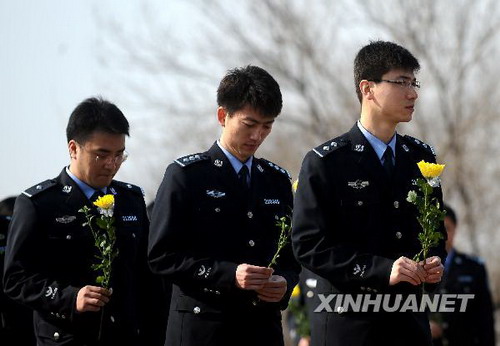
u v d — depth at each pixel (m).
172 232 14.69
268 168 15.46
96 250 15.81
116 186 16.52
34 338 18.47
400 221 14.83
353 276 14.34
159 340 16.42
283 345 15.23
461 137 39.75
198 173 14.93
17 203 15.95
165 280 16.41
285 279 14.75
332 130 41.31
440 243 15.12
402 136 15.46
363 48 15.14
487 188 40.25
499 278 40.34
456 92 40.28
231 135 14.86
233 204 14.94
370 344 14.75
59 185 16.03
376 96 14.88
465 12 40.66
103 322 15.54
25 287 15.44
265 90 14.59
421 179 14.34
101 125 15.72
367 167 14.84
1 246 18.73
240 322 14.77
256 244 14.98
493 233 40.47
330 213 14.73
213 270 14.40
